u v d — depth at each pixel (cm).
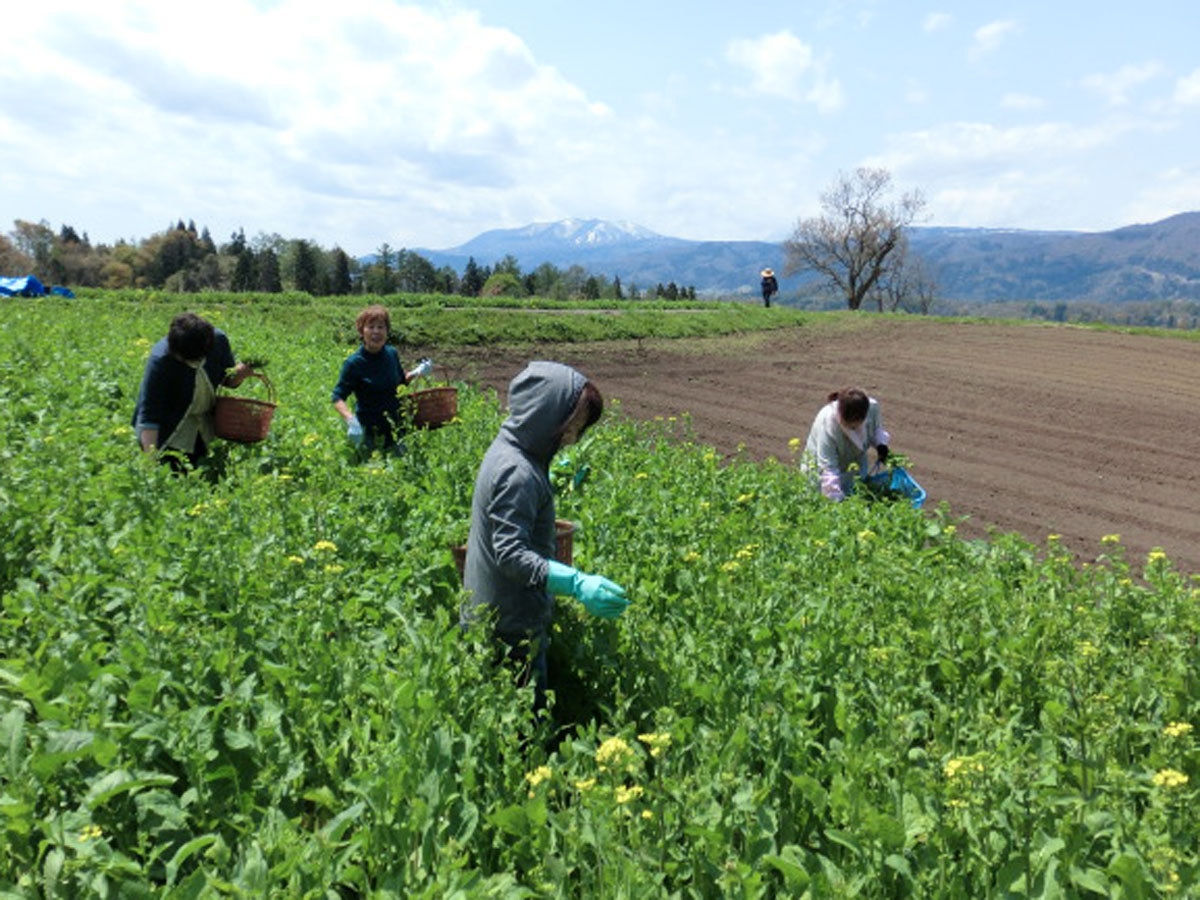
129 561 507
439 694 389
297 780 360
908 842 336
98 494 636
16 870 307
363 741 365
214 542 549
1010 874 318
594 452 935
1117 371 2414
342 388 884
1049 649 509
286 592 496
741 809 339
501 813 332
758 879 309
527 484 443
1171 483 1307
